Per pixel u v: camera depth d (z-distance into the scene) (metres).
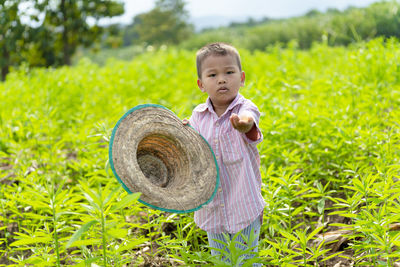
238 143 2.84
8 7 14.80
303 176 4.49
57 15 20.62
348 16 14.94
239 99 2.92
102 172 4.11
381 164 3.88
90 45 24.23
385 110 5.95
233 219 2.85
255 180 2.85
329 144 4.52
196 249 3.62
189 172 2.79
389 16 11.54
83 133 5.57
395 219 2.62
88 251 3.09
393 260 3.12
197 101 6.55
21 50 18.92
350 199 3.15
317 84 6.89
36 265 2.78
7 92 8.86
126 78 10.62
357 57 7.29
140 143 2.78
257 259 2.55
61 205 3.50
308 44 22.88
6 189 4.32
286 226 3.82
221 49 2.84
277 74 8.49
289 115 5.23
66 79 9.50
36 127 5.95
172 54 13.46
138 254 3.54
